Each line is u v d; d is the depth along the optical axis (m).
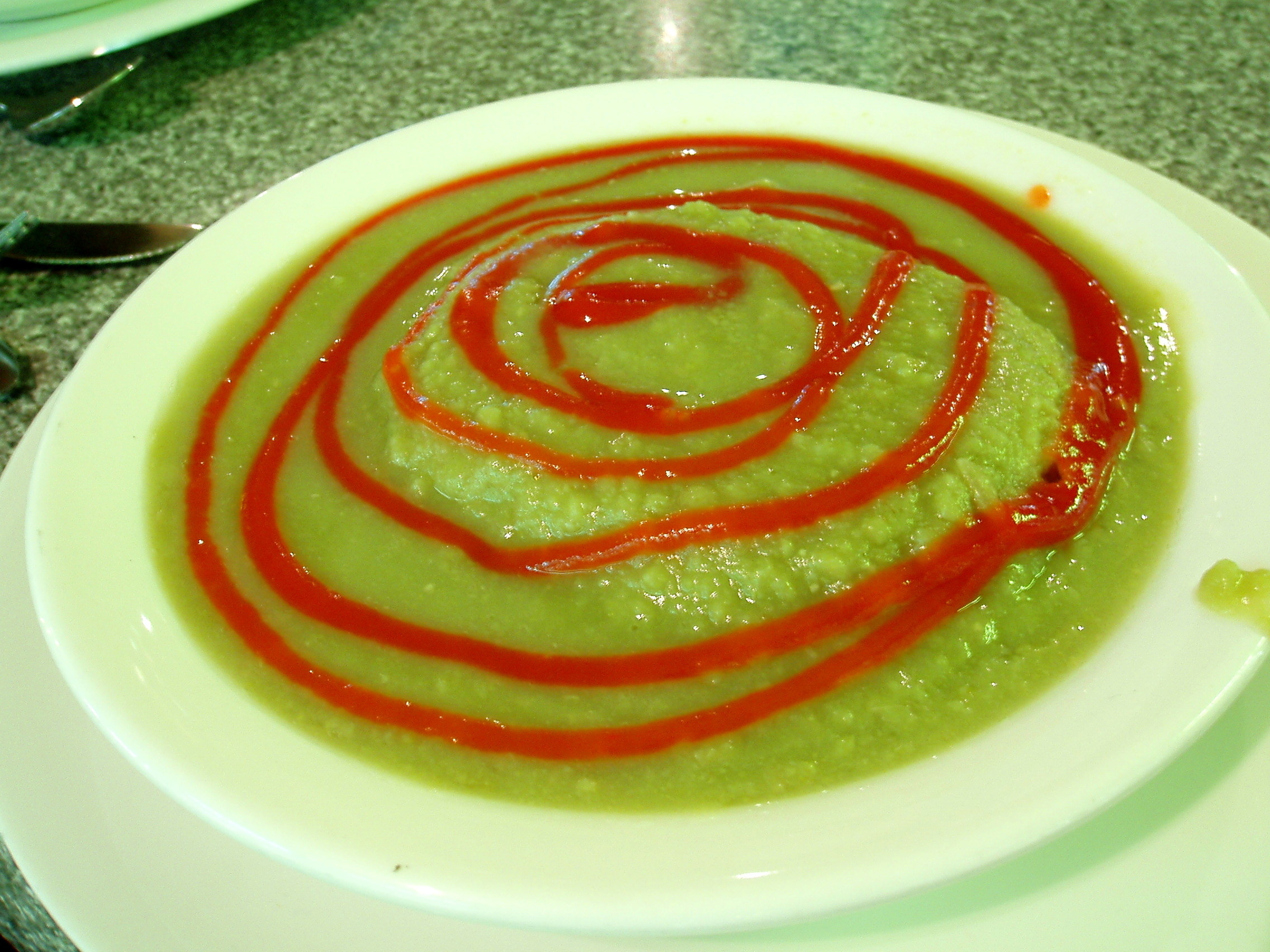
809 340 0.21
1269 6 0.36
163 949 0.15
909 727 0.17
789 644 0.18
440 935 0.15
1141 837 0.15
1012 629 0.18
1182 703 0.15
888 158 0.27
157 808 0.16
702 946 0.15
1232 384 0.20
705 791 0.16
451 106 0.33
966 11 0.37
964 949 0.14
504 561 0.19
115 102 0.35
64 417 0.20
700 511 0.19
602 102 0.27
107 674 0.16
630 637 0.18
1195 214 0.24
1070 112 0.31
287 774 0.15
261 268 0.24
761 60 0.34
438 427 0.21
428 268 0.25
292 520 0.20
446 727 0.17
